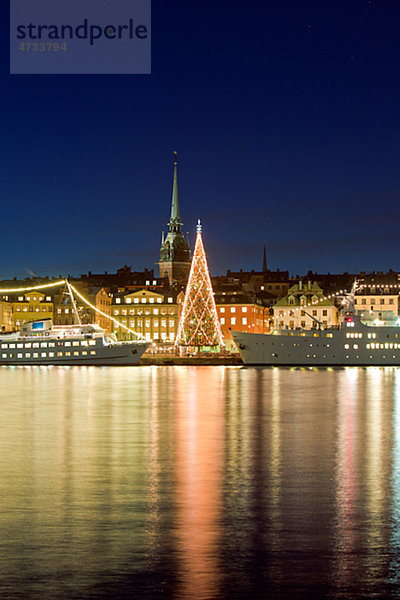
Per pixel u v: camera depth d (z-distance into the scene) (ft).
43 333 520.01
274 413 209.67
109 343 521.24
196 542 86.22
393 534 88.84
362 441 155.33
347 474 120.78
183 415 204.74
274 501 103.40
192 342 550.77
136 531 89.92
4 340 519.19
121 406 229.86
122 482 114.42
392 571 77.77
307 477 118.42
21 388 307.99
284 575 76.69
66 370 469.98
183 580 75.46
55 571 77.46
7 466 126.93
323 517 95.66
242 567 78.64
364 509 99.19
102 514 96.58
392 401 246.27
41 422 188.85
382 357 485.97
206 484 113.50
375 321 490.49
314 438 159.63
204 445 150.00
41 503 101.76
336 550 83.56
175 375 406.82
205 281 550.77
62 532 89.30
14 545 84.79
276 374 414.62
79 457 135.85
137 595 72.13
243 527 91.35
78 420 193.57
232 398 257.55
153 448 145.79
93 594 72.23
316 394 274.16
